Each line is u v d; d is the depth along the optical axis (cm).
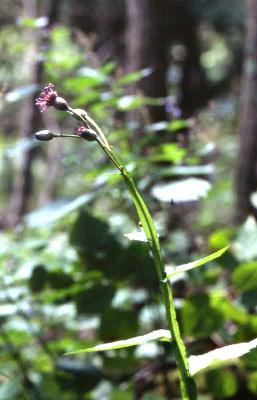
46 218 97
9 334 99
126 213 117
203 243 116
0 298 99
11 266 111
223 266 96
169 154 104
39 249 113
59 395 97
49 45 135
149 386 109
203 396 112
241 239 97
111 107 122
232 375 98
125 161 104
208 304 92
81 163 135
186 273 98
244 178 161
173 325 56
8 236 124
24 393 97
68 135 56
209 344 98
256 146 162
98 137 56
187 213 154
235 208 161
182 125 115
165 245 105
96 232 100
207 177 131
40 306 104
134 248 97
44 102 56
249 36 167
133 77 114
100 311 96
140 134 117
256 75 165
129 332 100
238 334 94
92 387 95
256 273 90
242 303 90
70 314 105
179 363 56
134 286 106
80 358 113
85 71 116
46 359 105
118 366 101
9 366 107
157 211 111
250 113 163
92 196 100
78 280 98
